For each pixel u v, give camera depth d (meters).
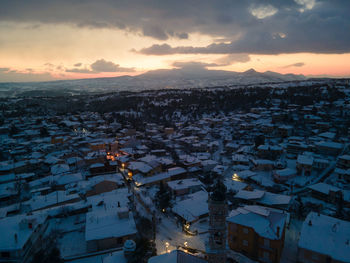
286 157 86.25
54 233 41.00
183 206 51.38
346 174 64.25
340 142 91.31
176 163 84.06
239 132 120.00
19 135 117.50
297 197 57.81
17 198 56.91
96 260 35.34
